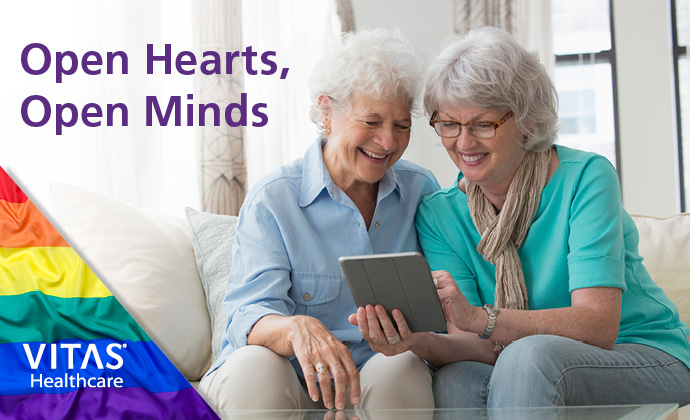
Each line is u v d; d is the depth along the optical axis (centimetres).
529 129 140
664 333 138
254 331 132
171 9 295
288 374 127
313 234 149
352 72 139
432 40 333
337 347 121
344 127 142
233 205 280
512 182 144
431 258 156
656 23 452
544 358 115
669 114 452
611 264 131
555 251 141
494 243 143
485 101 136
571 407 103
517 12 317
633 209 459
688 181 453
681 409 144
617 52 458
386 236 155
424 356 137
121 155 280
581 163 142
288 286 145
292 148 306
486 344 141
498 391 118
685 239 192
